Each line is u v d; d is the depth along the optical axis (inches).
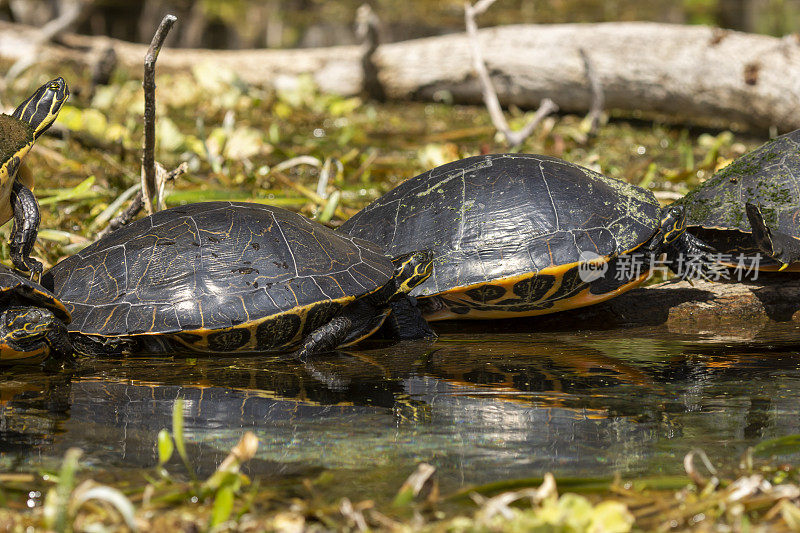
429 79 759.7
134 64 804.0
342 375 227.1
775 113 573.0
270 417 190.4
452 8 1305.4
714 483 151.3
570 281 272.5
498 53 716.0
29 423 185.6
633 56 644.1
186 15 1218.0
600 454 168.1
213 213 264.7
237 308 239.8
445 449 171.0
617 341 266.1
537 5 1326.3
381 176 491.2
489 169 295.6
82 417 189.8
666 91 633.0
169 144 509.0
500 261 270.5
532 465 162.9
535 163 296.5
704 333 276.8
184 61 809.5
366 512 143.8
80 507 142.9
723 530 137.3
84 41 821.9
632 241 274.1
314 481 155.4
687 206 317.4
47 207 405.4
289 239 258.1
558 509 136.0
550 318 298.0
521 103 732.7
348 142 597.0
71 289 249.0
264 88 791.1
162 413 193.0
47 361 236.4
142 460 164.6
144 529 135.2
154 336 243.3
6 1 1017.5
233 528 138.1
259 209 270.1
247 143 498.3
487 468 161.3
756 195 308.2
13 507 144.2
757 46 588.1
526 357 246.1
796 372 226.8
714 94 605.6
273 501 147.6
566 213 278.1
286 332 248.5
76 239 345.7
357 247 274.1
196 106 716.0
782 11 1298.0
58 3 1037.8
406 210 294.5
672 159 543.8
